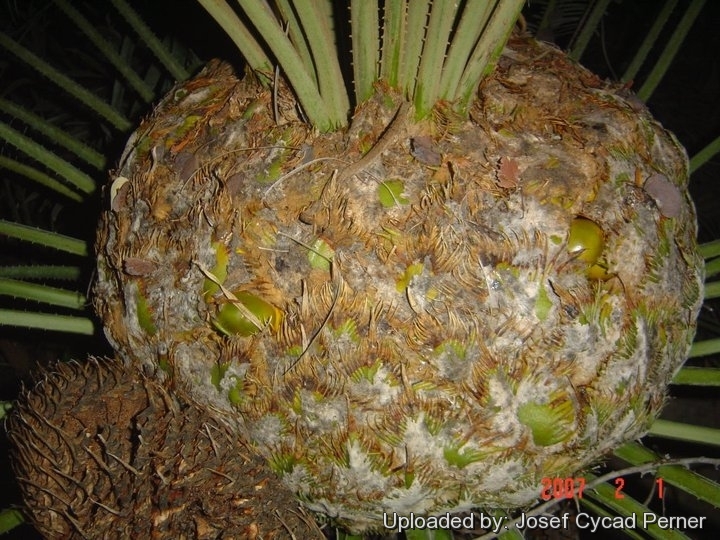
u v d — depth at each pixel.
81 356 1.06
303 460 0.53
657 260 0.54
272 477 0.54
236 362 0.52
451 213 0.50
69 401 0.56
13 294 0.67
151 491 0.51
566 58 0.65
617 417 0.54
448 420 0.51
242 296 0.50
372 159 0.50
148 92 0.84
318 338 0.50
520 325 0.49
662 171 0.58
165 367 0.55
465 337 0.49
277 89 0.56
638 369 0.53
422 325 0.49
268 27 0.47
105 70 1.17
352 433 0.51
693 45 1.33
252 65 0.55
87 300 0.68
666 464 0.59
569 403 0.51
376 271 0.49
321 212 0.50
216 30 0.94
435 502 0.55
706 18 1.31
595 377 0.52
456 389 0.50
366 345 0.49
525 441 0.52
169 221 0.55
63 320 0.68
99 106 0.78
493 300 0.49
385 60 0.51
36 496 0.54
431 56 0.49
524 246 0.50
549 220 0.51
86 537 0.50
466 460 0.52
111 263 0.59
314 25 0.47
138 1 1.08
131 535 0.50
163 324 0.55
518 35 0.67
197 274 0.53
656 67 0.78
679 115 1.32
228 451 0.53
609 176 0.53
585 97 0.58
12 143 0.70
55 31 1.23
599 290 0.51
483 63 0.51
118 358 0.61
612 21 1.34
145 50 1.15
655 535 0.60
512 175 0.51
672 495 1.04
